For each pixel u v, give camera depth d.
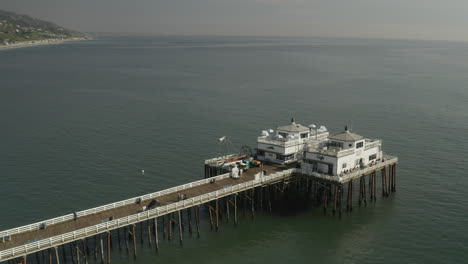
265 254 55.84
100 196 71.38
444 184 76.75
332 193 74.62
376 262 53.91
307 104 149.62
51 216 64.12
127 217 51.72
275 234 60.72
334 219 64.94
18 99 151.88
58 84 191.88
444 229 61.12
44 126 114.38
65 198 70.25
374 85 199.25
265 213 66.81
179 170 83.75
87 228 48.81
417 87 192.62
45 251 56.28
